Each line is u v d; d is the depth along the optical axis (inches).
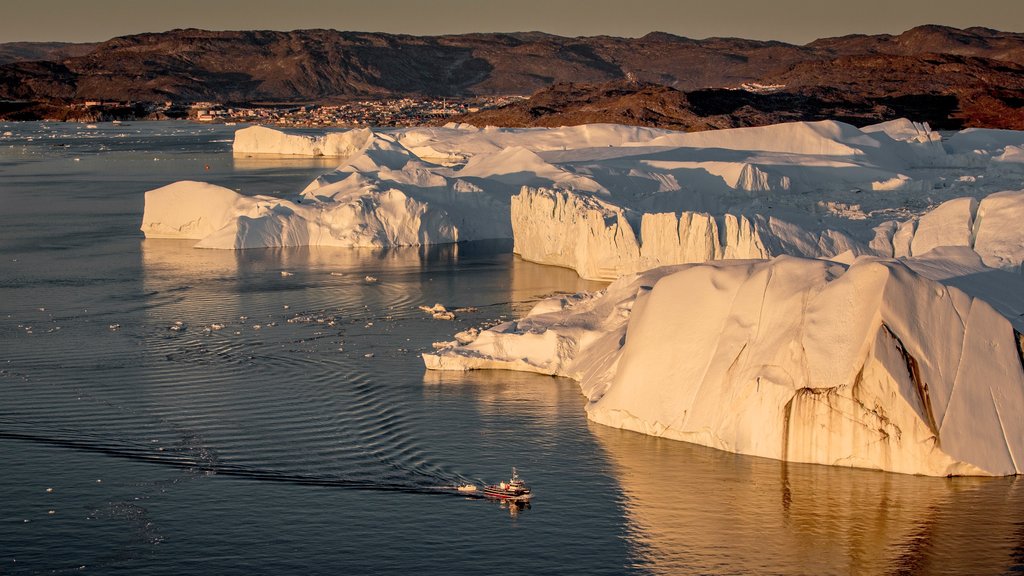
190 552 2191.2
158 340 3868.1
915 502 2396.7
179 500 2444.6
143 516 2358.5
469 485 2534.5
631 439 2822.3
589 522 2342.5
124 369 3491.6
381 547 2225.6
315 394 3213.6
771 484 2509.8
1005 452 2534.5
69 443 2802.7
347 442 2817.4
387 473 2615.7
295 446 2790.4
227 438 2847.0
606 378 3129.9
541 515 2378.2
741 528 2303.2
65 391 3248.0
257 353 3683.6
